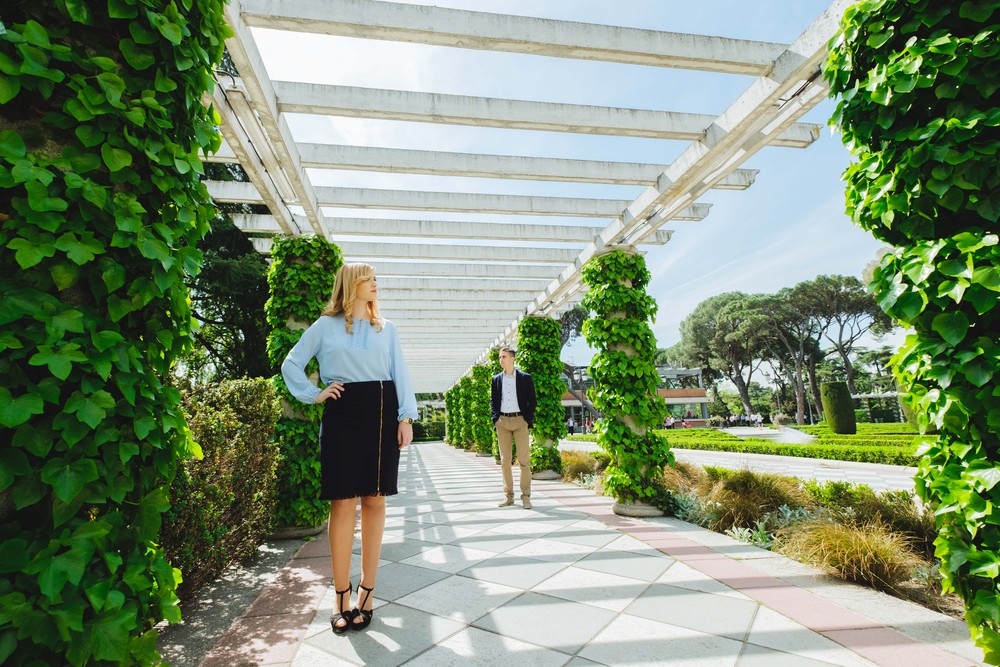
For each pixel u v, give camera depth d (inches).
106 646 36.4
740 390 1424.7
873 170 71.2
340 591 81.7
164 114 49.0
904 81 64.7
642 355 191.6
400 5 116.0
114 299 42.6
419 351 561.0
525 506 191.3
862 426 824.3
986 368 57.6
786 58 126.8
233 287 441.1
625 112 155.6
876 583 100.0
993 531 58.1
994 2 59.4
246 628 83.0
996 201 58.3
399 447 87.7
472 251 271.4
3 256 36.4
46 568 33.8
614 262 200.8
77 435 37.3
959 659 67.6
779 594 94.1
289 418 164.4
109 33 46.1
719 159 165.2
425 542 141.2
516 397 196.7
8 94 36.6
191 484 99.3
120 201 43.3
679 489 188.1
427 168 172.2
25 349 35.5
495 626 82.0
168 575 46.8
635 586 100.0
